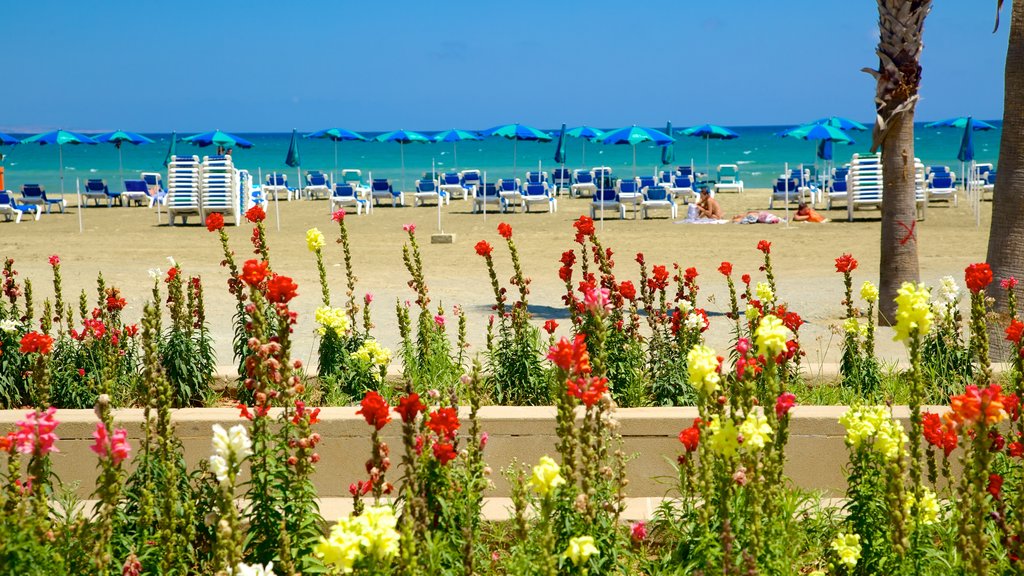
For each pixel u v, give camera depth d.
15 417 5.93
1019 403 5.04
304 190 38.88
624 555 4.78
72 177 56.16
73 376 6.77
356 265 17.33
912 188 10.67
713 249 19.95
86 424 5.93
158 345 6.86
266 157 89.56
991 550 4.66
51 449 4.24
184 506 4.45
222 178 25.98
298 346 9.55
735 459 4.16
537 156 90.56
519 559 4.21
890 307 10.77
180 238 22.55
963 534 3.96
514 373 6.90
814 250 19.52
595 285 6.89
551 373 6.77
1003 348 8.23
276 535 4.58
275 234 23.55
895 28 10.53
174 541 4.41
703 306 12.53
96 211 31.22
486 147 114.38
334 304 12.54
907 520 4.32
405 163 80.62
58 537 4.18
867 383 6.99
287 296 4.80
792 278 15.48
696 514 4.64
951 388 6.75
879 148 10.87
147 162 79.56
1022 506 4.02
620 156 86.69
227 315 11.57
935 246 19.69
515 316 7.09
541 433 6.03
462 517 4.55
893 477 4.14
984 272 5.97
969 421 3.96
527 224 25.97
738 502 4.45
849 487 5.12
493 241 21.67
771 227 24.28
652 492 6.08
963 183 33.56
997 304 8.56
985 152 80.00
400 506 5.66
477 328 10.55
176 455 4.98
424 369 7.16
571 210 30.86
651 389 6.79
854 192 25.69
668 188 32.50
